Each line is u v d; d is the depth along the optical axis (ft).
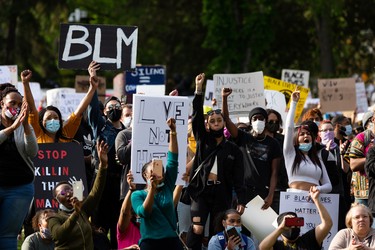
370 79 267.59
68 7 265.34
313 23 261.65
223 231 72.08
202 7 272.92
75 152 74.69
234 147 76.79
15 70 105.29
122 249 67.72
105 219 79.20
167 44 277.23
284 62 269.23
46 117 75.00
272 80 110.01
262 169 79.10
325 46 246.27
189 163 79.77
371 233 69.87
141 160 70.69
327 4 233.76
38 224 70.38
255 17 245.86
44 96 144.56
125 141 75.66
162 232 65.41
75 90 119.03
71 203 63.82
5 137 63.31
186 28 276.21
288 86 109.60
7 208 64.95
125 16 277.64
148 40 277.23
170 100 71.20
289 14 260.21
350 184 88.43
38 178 74.13
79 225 64.54
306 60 267.59
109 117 80.18
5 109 65.51
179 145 71.05
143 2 278.46
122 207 69.56
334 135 91.76
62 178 74.38
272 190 78.69
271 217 73.92
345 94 124.47
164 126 71.10
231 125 79.77
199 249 75.61
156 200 65.72
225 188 76.33
